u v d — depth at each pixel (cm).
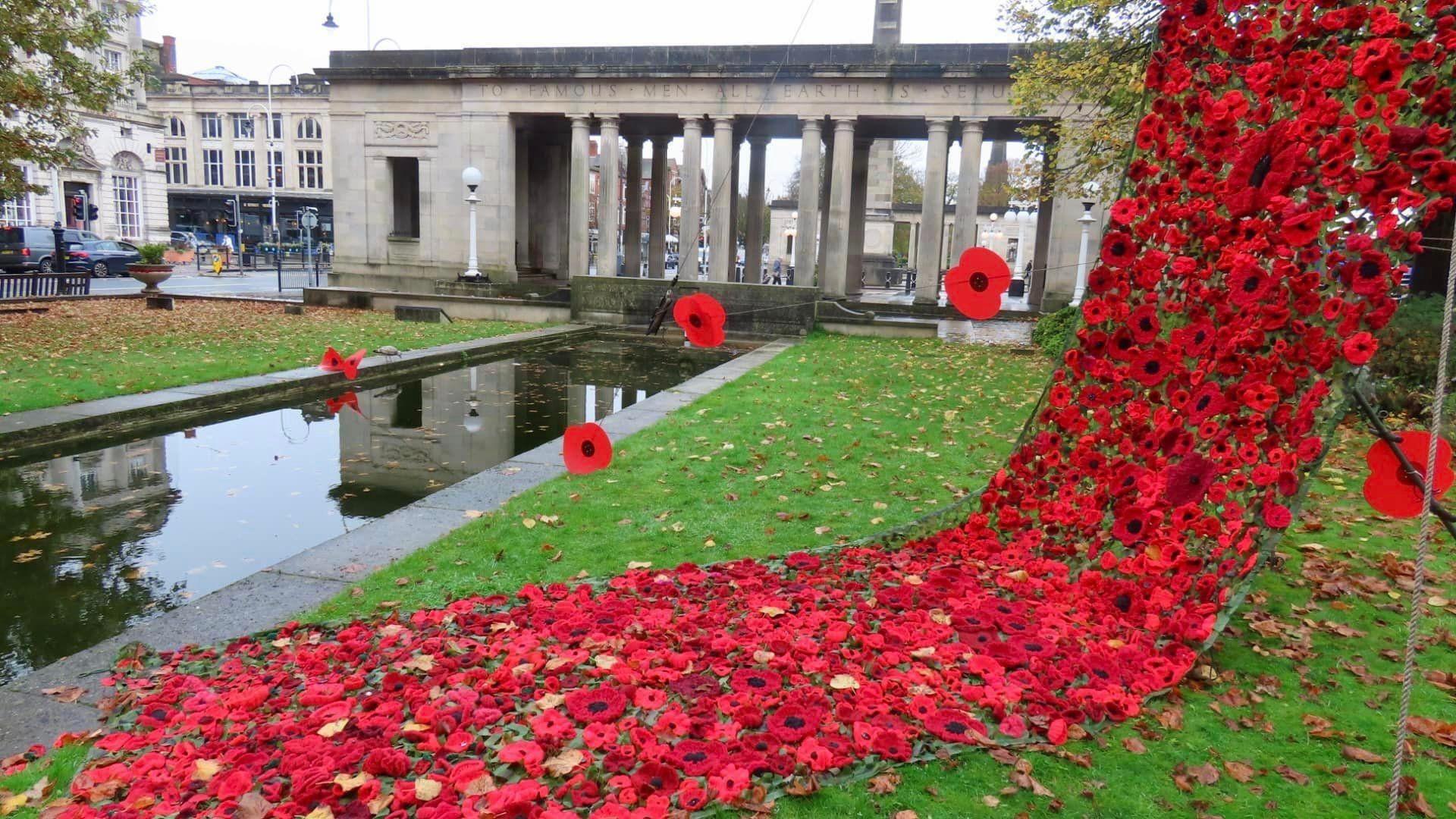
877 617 407
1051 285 2450
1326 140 346
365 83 2880
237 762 289
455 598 450
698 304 370
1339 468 718
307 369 1237
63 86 1481
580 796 269
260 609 436
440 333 1788
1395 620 421
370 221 2950
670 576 473
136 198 4734
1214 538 398
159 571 559
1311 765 298
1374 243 338
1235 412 392
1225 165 397
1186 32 409
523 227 3128
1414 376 898
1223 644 391
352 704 330
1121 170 1334
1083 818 269
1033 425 500
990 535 507
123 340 1434
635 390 1320
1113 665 354
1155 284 433
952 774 289
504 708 323
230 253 4666
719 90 2616
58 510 676
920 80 2462
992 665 354
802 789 275
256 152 7038
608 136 2720
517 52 2772
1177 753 304
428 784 271
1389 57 325
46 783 282
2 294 2077
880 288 4269
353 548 524
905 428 897
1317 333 356
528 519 573
